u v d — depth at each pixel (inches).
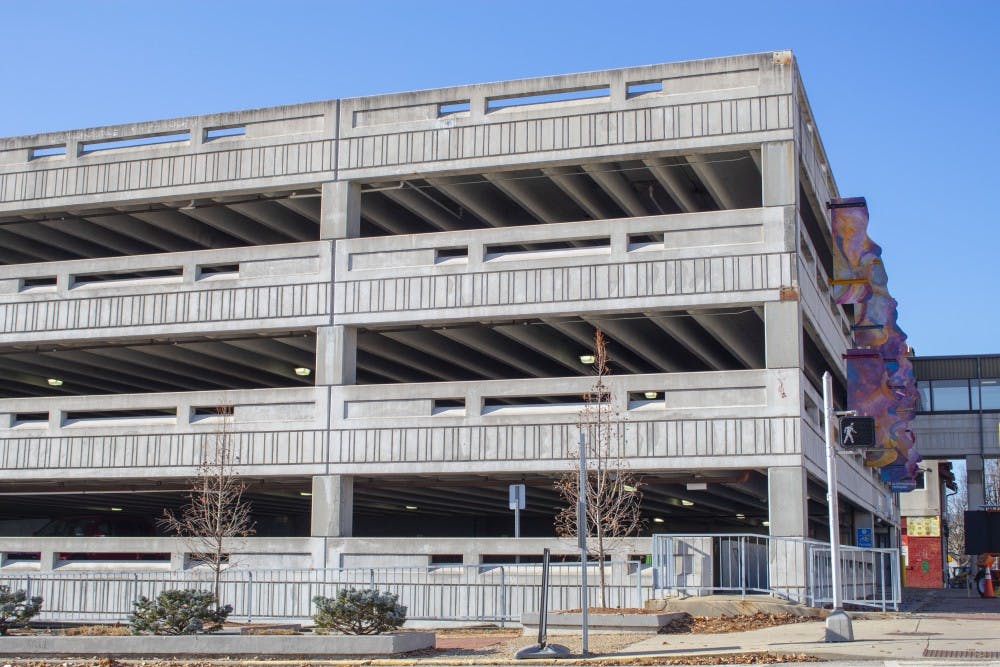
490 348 1296.8
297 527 2105.1
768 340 1055.0
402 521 2135.8
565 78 1147.9
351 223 1198.3
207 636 768.9
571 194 1232.8
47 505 1678.2
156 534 1913.1
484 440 1112.2
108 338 1244.5
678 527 2092.8
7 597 880.9
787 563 1011.9
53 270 1272.1
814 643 716.0
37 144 1310.3
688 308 1089.4
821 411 1206.9
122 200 1267.2
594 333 1222.3
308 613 1100.5
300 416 1168.8
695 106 1109.1
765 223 1074.1
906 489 1815.9
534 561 1141.1
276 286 1198.3
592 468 1057.5
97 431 1221.7
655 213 1350.9
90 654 781.3
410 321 1154.0
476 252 1147.3
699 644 735.1
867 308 1454.2
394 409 1143.6
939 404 2301.9
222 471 1110.4
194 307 1218.6
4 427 1252.5
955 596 1694.1
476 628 973.8
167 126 1267.2
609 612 866.8
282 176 1218.0
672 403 1069.8
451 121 1176.8
